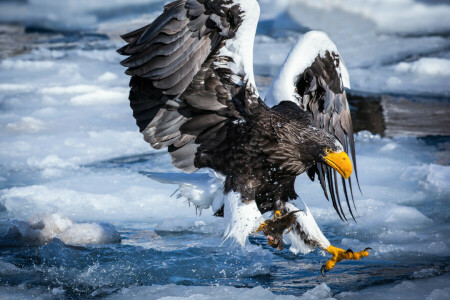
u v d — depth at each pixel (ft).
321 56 31.30
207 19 25.93
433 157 47.14
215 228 35.14
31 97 65.26
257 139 27.30
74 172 45.11
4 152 48.80
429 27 88.74
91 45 91.04
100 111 60.90
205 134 28.17
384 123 56.13
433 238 32.91
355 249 31.65
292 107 28.78
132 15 101.96
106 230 33.27
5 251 31.60
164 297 25.29
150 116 28.55
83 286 27.30
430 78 70.85
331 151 26.99
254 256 31.12
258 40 89.76
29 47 89.61
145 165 46.91
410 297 25.53
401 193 40.27
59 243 31.76
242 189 27.45
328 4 93.25
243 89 27.48
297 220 28.91
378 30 89.45
